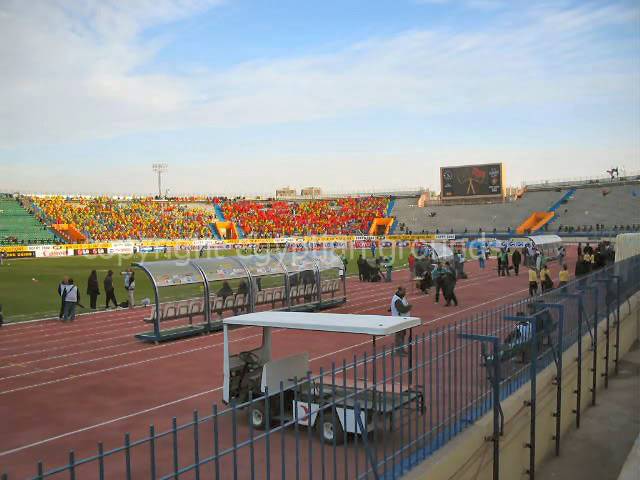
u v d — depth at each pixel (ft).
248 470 25.34
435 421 29.14
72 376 47.60
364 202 365.40
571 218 295.89
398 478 22.24
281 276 78.79
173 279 63.57
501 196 329.52
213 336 64.39
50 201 299.99
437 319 71.97
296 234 317.42
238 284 71.41
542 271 90.63
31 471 27.53
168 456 28.32
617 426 44.65
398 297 54.85
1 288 118.11
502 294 98.73
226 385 35.94
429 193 373.40
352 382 35.78
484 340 29.19
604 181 338.54
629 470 28.35
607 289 56.39
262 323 34.42
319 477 23.98
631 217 285.43
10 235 249.55
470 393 30.45
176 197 353.10
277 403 32.19
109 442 31.48
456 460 25.13
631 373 60.54
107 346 60.39
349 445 28.04
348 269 158.81
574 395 45.50
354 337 60.18
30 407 38.88
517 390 33.86
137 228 291.58
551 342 39.50
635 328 75.87
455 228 310.04
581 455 39.14
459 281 122.42
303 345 56.54
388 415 28.19
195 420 15.98
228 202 362.12
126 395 41.39
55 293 110.22
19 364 52.44
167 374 47.50
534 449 34.14
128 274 90.99
